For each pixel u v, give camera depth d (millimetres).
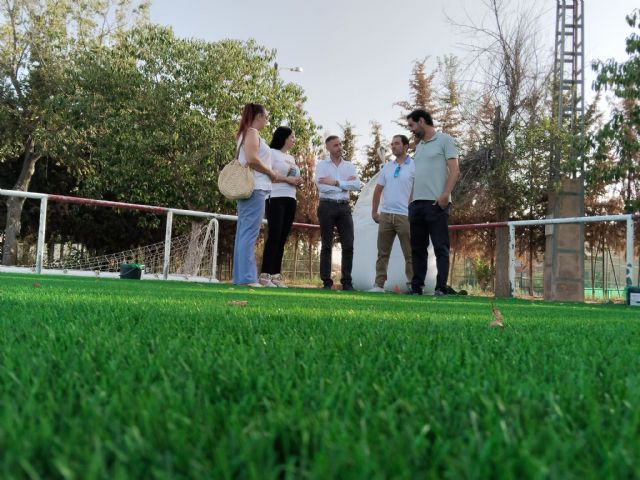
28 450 424
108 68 16219
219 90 16000
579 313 3193
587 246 17672
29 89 18969
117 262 13758
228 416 562
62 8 19172
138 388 679
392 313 2422
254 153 5172
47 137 17562
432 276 7781
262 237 16734
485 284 16656
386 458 423
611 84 10562
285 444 469
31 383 694
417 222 5676
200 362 858
